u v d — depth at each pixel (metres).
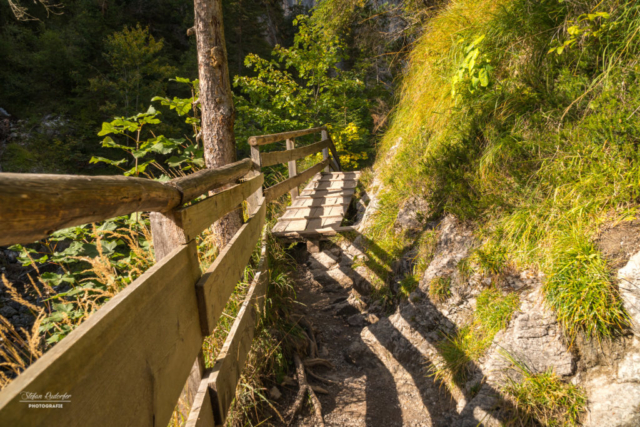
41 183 0.65
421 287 3.53
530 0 3.69
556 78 3.52
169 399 1.16
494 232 3.14
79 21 22.94
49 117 18.89
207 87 3.73
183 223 1.42
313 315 4.52
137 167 3.39
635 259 2.22
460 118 4.21
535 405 2.24
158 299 1.12
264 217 4.12
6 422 0.51
